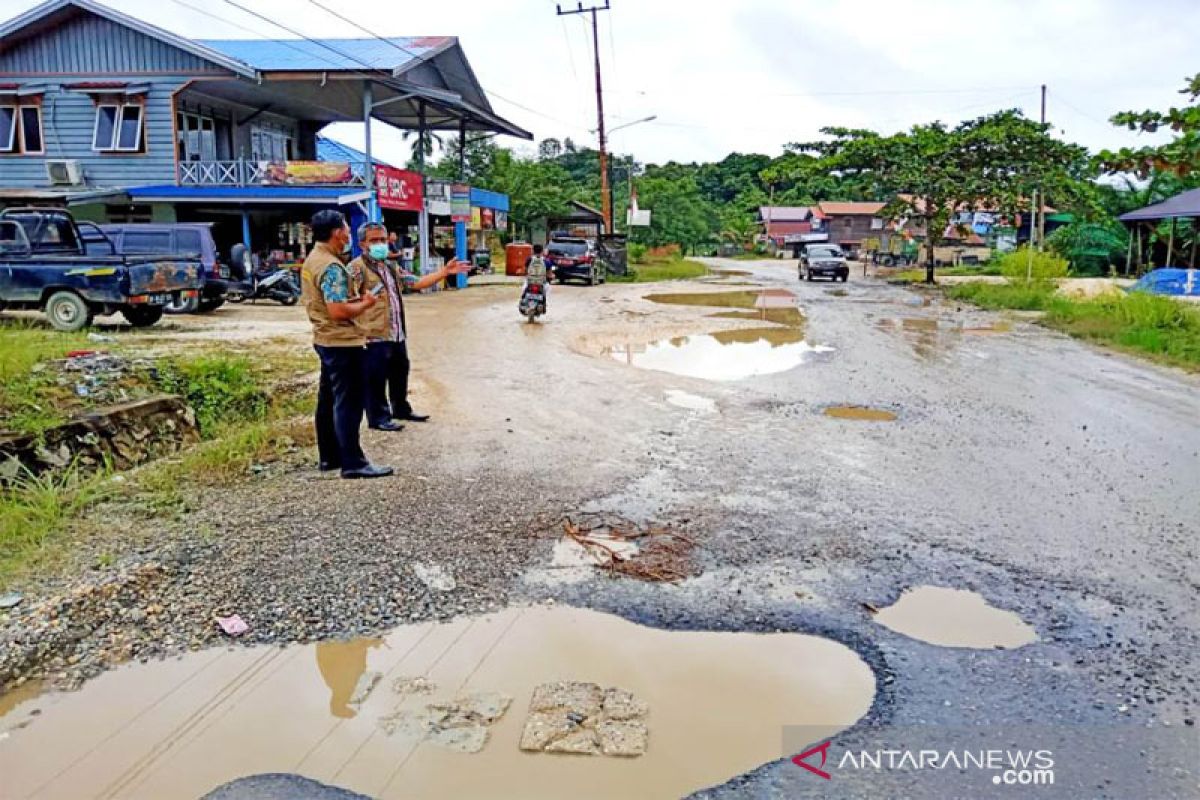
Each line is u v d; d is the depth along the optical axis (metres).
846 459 6.51
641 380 9.84
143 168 21.42
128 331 12.10
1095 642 3.65
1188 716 3.11
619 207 56.34
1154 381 10.29
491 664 3.46
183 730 3.01
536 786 2.73
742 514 5.21
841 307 20.34
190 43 20.38
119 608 3.83
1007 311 19.48
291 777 2.77
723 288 27.39
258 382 8.63
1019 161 29.48
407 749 2.91
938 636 3.71
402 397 7.48
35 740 2.95
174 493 5.37
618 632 3.73
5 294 11.45
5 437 5.66
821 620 3.85
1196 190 30.16
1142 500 5.59
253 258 19.80
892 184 31.72
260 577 4.17
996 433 7.46
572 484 5.75
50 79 21.38
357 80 20.89
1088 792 2.69
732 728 3.04
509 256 32.59
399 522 4.93
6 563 4.20
